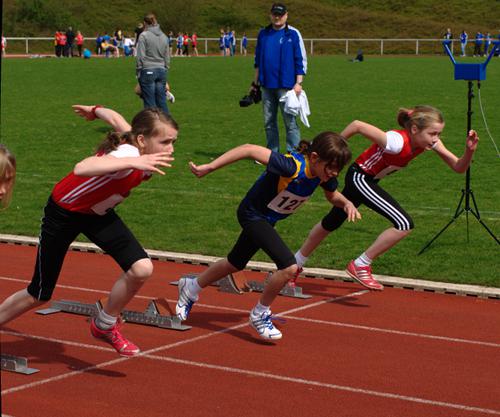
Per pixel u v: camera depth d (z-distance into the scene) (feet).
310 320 23.39
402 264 29.04
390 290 26.71
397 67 136.46
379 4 242.58
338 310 24.41
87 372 18.92
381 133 23.90
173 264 29.78
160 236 33.04
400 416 16.80
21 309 18.76
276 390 18.07
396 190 41.47
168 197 39.55
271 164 19.97
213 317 23.52
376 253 25.00
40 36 215.31
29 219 35.88
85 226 18.47
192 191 40.78
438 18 231.50
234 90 91.81
